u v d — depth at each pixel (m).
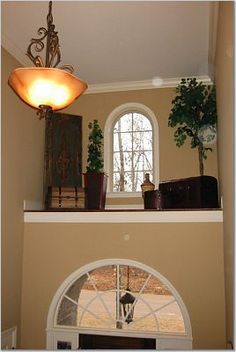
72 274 4.64
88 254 4.64
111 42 4.65
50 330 4.60
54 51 3.06
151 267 4.41
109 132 6.06
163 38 4.55
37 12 3.99
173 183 4.75
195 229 4.34
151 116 5.87
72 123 5.99
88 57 5.06
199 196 4.46
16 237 4.67
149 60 5.16
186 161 5.67
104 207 5.32
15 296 4.57
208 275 4.21
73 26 4.27
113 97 6.08
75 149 5.92
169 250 4.38
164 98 5.87
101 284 4.83
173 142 5.75
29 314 4.67
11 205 4.58
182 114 5.18
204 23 4.19
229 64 2.53
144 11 3.97
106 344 4.59
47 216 4.84
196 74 5.62
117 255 4.54
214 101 5.15
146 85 5.95
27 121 5.15
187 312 4.21
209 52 4.87
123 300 4.69
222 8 3.21
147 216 4.51
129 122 6.12
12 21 4.16
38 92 2.80
